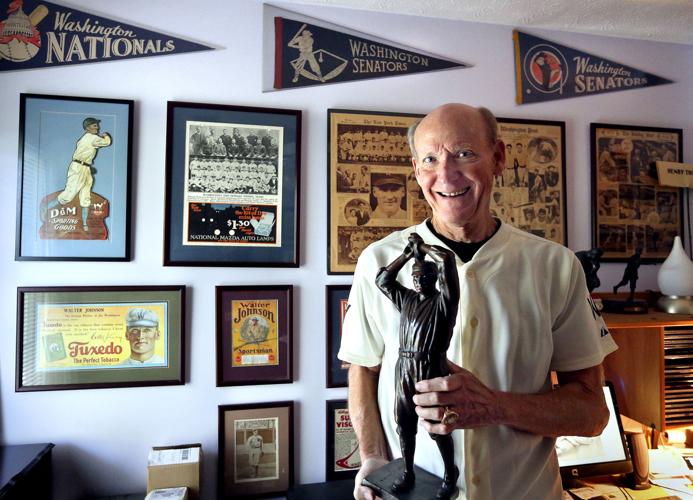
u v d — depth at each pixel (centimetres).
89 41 146
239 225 151
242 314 151
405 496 67
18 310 137
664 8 161
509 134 170
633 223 178
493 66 171
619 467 133
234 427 149
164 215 146
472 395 66
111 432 143
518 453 79
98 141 144
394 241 94
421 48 167
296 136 155
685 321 142
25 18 142
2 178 140
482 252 84
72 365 140
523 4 159
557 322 86
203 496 147
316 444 155
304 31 159
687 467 143
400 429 70
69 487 140
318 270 157
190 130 149
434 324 66
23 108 140
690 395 150
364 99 162
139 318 145
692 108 185
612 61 181
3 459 125
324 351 157
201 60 152
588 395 79
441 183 79
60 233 141
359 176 159
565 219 172
